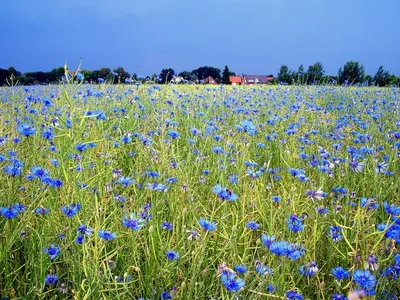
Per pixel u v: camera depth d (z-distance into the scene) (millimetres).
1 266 901
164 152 1370
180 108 2775
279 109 3422
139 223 886
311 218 1186
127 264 920
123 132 2053
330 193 1401
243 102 3717
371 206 1138
